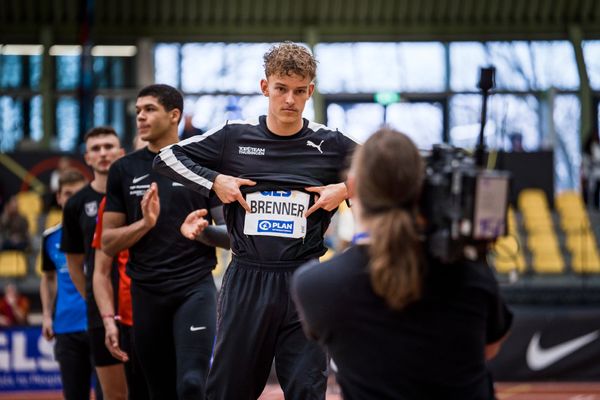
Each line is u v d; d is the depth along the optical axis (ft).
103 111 70.38
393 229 10.04
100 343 22.72
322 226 17.12
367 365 10.46
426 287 10.36
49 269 26.76
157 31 71.46
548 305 54.13
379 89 71.20
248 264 16.65
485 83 11.70
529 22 71.87
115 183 21.03
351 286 10.51
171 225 20.21
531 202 63.52
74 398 25.55
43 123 69.56
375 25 72.02
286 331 16.57
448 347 10.33
